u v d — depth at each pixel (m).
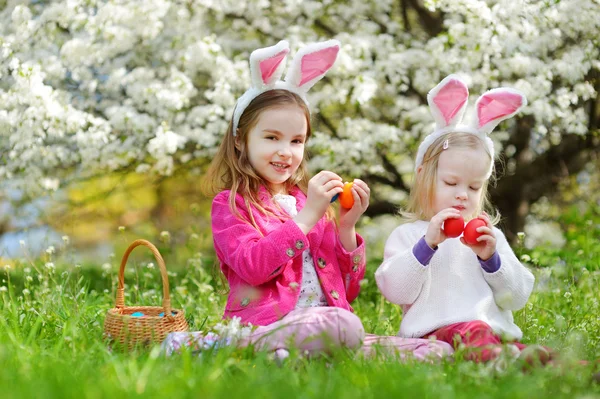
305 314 3.05
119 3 5.76
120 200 10.35
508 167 7.66
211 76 6.48
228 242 3.33
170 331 3.29
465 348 2.88
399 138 6.55
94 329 3.59
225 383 2.41
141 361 2.86
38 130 5.59
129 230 10.19
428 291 3.41
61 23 5.89
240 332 2.99
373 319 4.54
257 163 3.44
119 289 3.60
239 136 3.53
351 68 5.76
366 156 6.64
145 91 5.93
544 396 2.36
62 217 8.76
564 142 7.68
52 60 5.92
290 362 2.74
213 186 3.64
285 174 3.45
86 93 6.54
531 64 5.78
